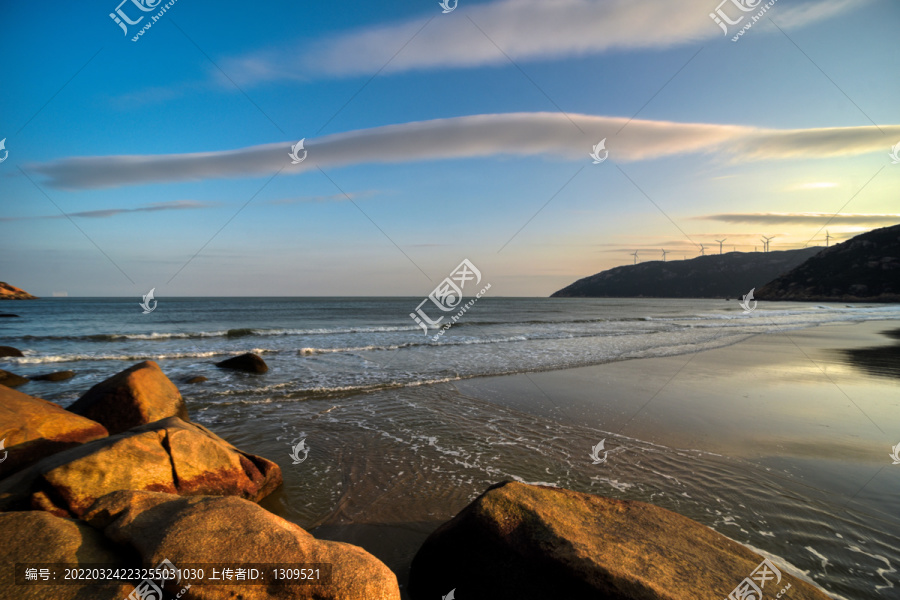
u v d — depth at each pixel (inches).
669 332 1146.0
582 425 354.0
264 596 108.5
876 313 2092.8
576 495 162.4
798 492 235.5
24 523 116.3
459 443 312.3
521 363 639.1
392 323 1482.5
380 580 119.0
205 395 435.5
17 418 220.1
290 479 251.0
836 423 357.4
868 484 245.9
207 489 200.2
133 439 189.8
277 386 475.2
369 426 349.1
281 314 1978.3
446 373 559.2
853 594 153.0
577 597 120.1
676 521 153.9
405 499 228.5
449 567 145.7
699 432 335.3
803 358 701.3
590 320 1704.0
